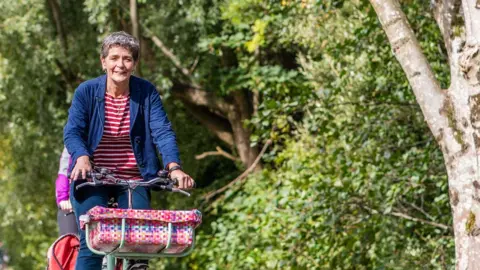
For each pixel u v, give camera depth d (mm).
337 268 12867
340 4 12586
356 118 12492
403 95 12391
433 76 8320
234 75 19141
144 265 6367
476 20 7941
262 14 16203
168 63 18938
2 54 18156
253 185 18844
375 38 12539
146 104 6672
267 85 18172
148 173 6602
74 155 6340
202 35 18188
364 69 12820
